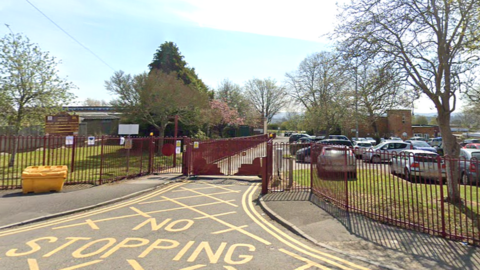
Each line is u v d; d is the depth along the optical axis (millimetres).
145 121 23953
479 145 21000
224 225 6051
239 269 3926
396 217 5953
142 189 9641
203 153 13367
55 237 5219
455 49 7121
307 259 4301
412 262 4188
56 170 9438
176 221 6293
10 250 4586
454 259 4277
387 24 7723
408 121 47812
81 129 27969
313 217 6441
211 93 44062
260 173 12281
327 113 31047
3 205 7457
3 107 14117
